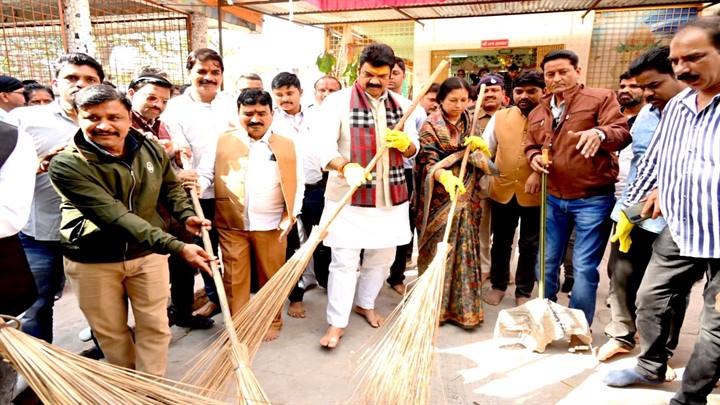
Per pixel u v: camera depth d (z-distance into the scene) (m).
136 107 2.61
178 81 5.57
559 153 2.83
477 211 3.12
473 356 2.76
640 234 2.50
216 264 1.93
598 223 2.78
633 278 2.58
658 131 2.23
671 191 2.06
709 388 2.01
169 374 2.52
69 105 2.26
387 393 1.88
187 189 2.52
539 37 7.89
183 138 3.03
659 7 5.92
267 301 2.03
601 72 7.78
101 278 1.95
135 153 1.94
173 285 2.96
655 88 2.36
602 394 2.37
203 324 3.07
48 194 2.26
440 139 3.03
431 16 6.57
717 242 1.90
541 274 2.87
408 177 3.83
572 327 2.72
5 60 4.96
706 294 2.00
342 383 2.47
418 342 1.88
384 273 3.14
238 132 2.82
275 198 2.81
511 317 2.86
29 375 1.33
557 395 2.37
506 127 3.42
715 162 1.87
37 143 2.24
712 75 1.81
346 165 2.58
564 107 2.82
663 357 2.36
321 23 6.93
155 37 5.32
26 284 1.75
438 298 2.00
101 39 5.01
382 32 8.62
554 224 3.03
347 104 2.74
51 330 2.48
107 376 1.47
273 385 2.46
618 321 2.67
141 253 2.00
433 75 2.46
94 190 1.77
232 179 2.75
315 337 3.00
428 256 3.12
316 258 3.67
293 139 2.91
